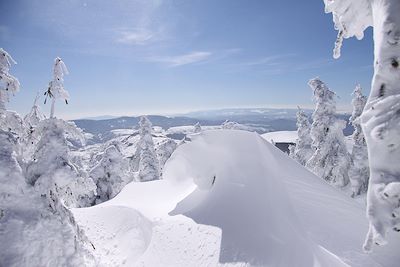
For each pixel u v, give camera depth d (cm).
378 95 526
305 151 3325
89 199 3170
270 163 1085
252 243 791
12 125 1221
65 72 1276
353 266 620
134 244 1433
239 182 1099
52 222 1151
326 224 785
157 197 1898
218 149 1355
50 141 1212
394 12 512
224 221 943
